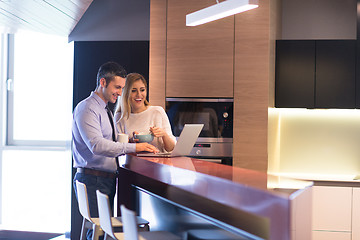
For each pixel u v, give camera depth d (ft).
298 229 7.17
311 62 18.04
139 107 15.31
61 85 24.56
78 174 13.46
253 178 8.16
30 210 24.70
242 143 17.06
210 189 8.33
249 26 17.01
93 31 20.49
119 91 13.55
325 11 19.35
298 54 18.11
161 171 10.49
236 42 17.11
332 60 17.92
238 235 8.56
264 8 16.87
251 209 7.22
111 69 13.33
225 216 9.07
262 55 16.92
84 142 13.23
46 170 24.63
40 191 24.73
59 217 24.50
